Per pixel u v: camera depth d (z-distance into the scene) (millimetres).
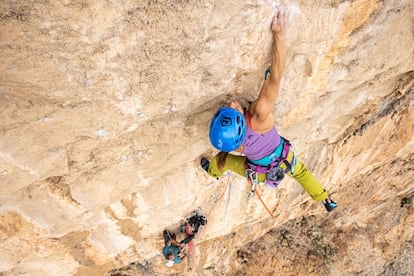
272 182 4434
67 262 5637
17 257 4879
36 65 2918
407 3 4059
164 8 2994
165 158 4504
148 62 3279
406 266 10453
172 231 6289
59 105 3264
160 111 3764
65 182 4215
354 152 6535
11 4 2605
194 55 3395
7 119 3174
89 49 2979
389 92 5637
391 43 4484
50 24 2752
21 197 4172
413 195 9484
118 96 3404
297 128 5293
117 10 2863
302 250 9664
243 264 9250
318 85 4578
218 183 5641
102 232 5410
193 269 7816
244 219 6848
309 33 3818
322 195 4828
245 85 4020
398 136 6566
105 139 3807
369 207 9180
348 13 3824
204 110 4168
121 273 7410
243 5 3221
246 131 3941
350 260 9906
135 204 5148
